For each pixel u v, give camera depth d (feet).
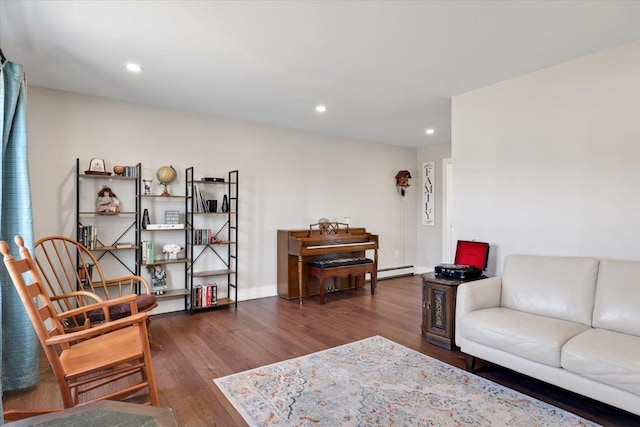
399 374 8.24
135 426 3.79
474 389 7.54
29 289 6.00
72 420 3.89
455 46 8.32
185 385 7.72
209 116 14.33
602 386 6.15
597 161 8.66
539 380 7.39
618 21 7.18
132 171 12.23
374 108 13.32
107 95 11.91
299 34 7.77
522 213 10.10
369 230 19.79
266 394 7.34
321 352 9.52
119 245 12.07
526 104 9.99
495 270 10.70
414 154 21.86
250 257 15.46
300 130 16.97
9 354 7.41
